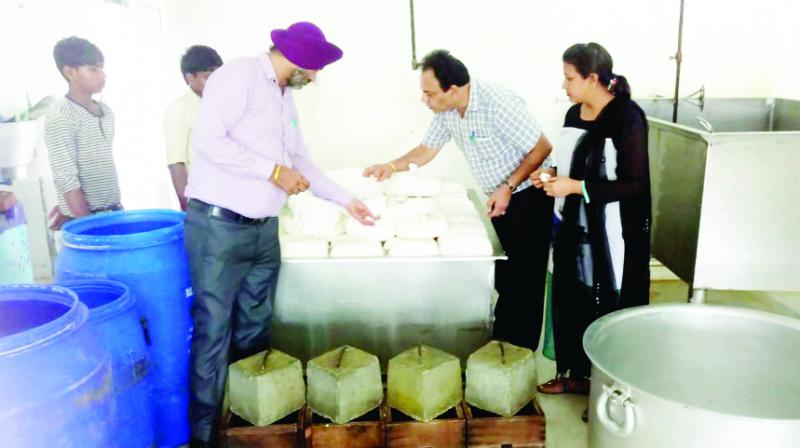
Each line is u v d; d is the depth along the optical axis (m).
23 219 2.38
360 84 3.20
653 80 3.26
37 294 1.55
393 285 2.15
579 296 2.18
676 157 2.67
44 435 1.26
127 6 2.96
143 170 3.20
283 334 2.23
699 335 1.82
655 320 1.81
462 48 3.16
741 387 1.76
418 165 2.58
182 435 2.02
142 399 1.74
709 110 3.28
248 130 1.82
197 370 1.92
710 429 1.32
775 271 2.49
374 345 2.23
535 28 3.14
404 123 3.26
